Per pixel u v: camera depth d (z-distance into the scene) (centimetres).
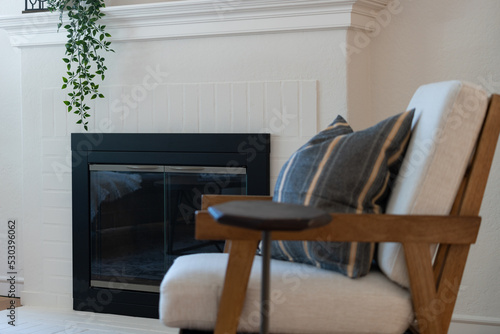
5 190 375
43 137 345
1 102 372
